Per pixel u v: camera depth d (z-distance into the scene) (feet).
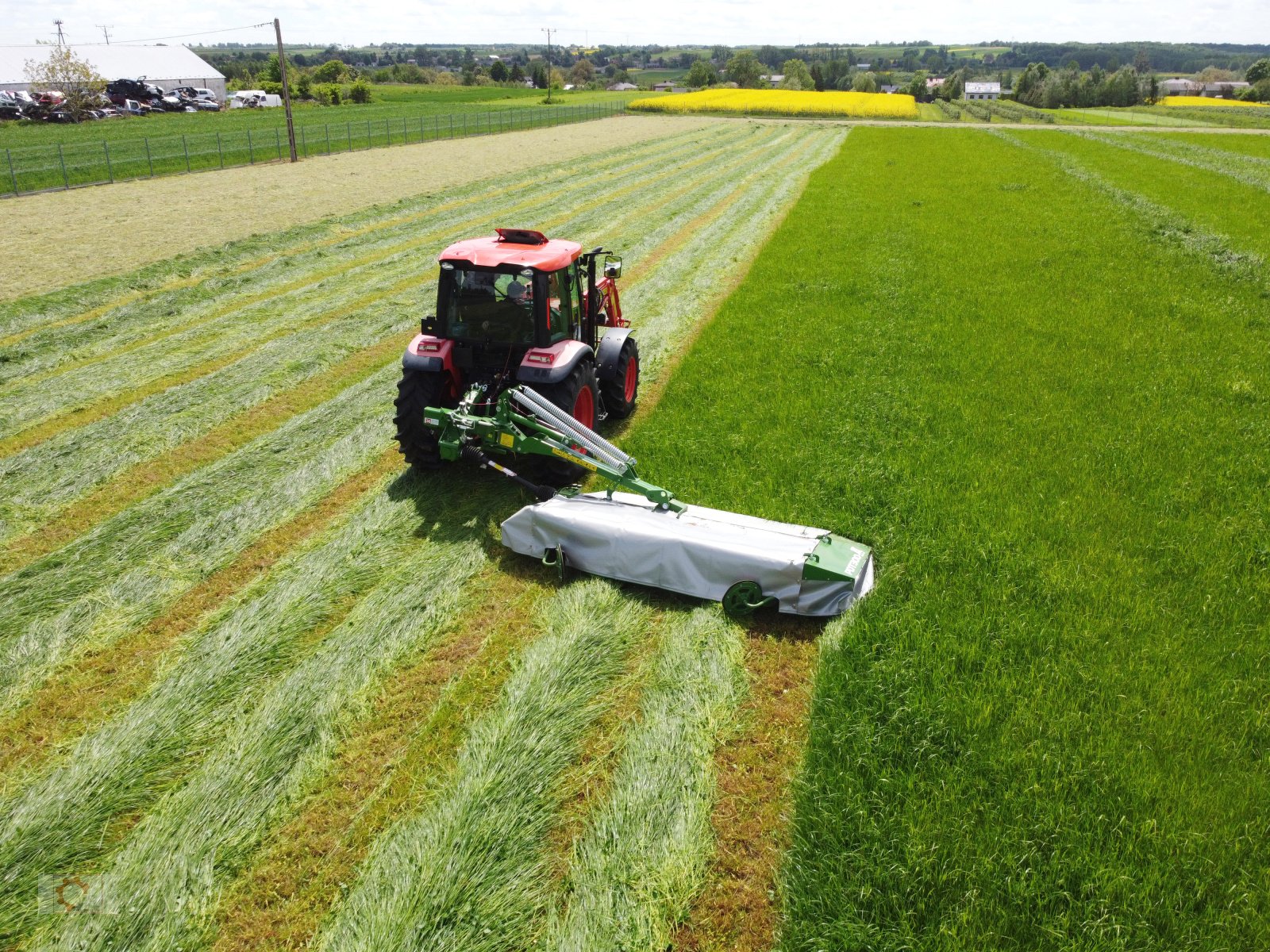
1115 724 15.47
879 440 27.63
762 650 18.51
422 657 18.17
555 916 12.47
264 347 37.63
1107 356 36.19
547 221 69.10
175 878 13.05
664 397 31.99
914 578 20.10
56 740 15.88
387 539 22.34
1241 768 14.57
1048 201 78.07
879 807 13.94
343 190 83.82
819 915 12.30
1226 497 24.00
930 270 52.54
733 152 126.11
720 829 14.08
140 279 48.44
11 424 29.60
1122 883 12.32
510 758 14.96
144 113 174.70
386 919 12.21
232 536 22.62
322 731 15.90
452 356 24.91
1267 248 58.23
